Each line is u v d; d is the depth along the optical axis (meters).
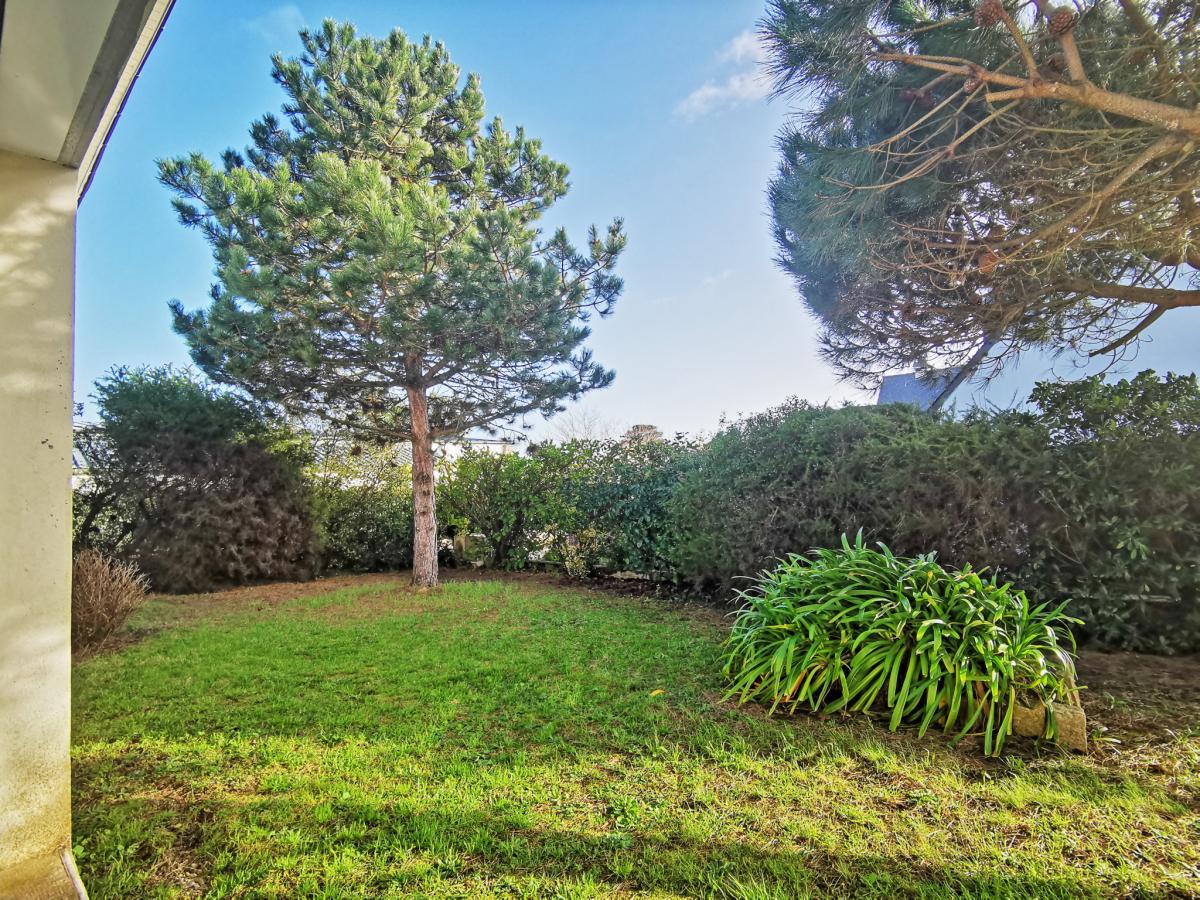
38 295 1.83
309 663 4.00
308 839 1.94
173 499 7.21
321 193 5.50
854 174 4.02
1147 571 3.67
